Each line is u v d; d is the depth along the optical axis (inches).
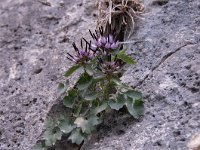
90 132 10.0
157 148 9.4
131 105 10.2
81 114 10.4
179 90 10.3
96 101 10.4
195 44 11.2
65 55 12.7
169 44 11.5
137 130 9.9
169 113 10.0
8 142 11.1
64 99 10.8
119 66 10.7
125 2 12.8
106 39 10.5
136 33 12.3
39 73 12.5
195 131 9.4
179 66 10.8
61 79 12.1
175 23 12.1
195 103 9.9
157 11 12.6
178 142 9.3
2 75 12.8
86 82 10.4
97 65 10.5
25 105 11.8
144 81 10.9
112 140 10.0
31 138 11.0
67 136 10.7
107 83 10.4
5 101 12.0
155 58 11.3
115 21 12.7
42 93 11.9
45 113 11.4
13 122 11.5
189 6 12.4
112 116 10.4
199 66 10.6
